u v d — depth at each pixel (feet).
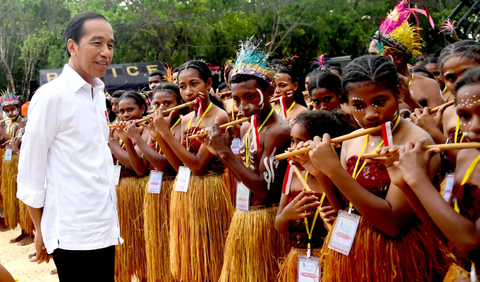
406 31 10.08
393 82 6.13
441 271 6.33
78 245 8.16
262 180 8.95
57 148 8.23
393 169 5.60
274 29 58.23
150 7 58.13
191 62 11.30
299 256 7.87
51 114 8.07
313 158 6.19
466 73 5.04
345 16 56.18
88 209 8.25
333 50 60.08
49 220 8.23
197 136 9.80
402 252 6.24
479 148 5.03
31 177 8.10
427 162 5.27
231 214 11.24
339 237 6.57
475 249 4.80
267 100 9.15
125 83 46.83
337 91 10.28
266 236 9.01
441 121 9.12
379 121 6.19
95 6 59.11
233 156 9.05
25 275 15.92
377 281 6.27
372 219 6.01
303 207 7.35
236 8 57.47
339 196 7.20
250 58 9.08
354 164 6.81
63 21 75.97
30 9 74.79
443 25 11.66
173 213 11.40
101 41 8.41
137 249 13.52
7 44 74.64
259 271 8.96
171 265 11.55
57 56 65.87
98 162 8.51
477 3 22.11
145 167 13.52
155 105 12.69
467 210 5.16
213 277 10.91
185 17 55.62
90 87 8.68
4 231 23.13
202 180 11.04
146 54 59.06
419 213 5.64
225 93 18.03
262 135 9.11
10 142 20.45
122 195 13.73
